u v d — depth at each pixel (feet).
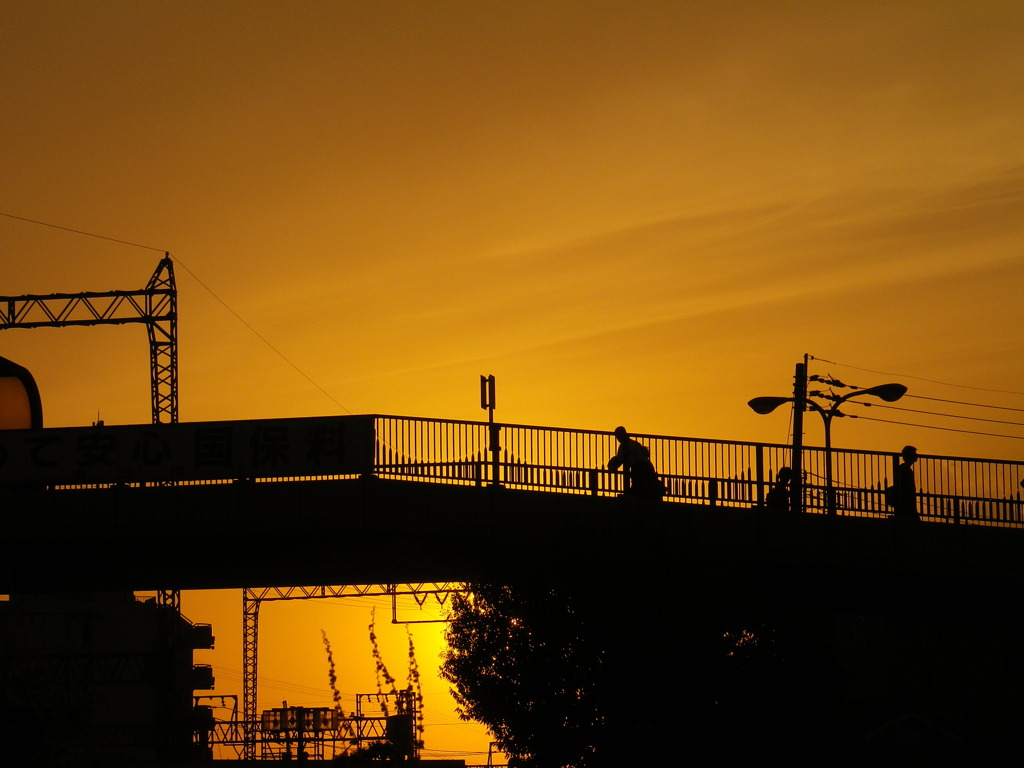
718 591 309.42
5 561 394.11
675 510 338.13
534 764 303.07
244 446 358.02
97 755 218.38
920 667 527.81
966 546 349.20
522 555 320.70
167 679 645.92
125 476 363.56
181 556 390.63
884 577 357.00
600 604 303.89
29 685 209.15
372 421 351.05
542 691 303.27
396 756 211.61
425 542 362.74
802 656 306.76
